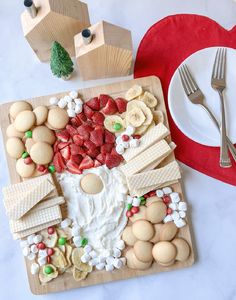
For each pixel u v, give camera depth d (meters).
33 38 0.60
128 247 0.62
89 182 0.62
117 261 0.60
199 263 0.63
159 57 0.66
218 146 0.63
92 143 0.62
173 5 0.66
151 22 0.66
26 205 0.60
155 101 0.63
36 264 0.62
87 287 0.62
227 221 0.63
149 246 0.61
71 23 0.58
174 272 0.63
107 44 0.56
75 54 0.63
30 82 0.66
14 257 0.63
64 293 0.62
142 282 0.62
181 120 0.63
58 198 0.61
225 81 0.64
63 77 0.64
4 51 0.66
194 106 0.64
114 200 0.62
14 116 0.63
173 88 0.62
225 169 0.64
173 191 0.62
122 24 0.66
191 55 0.63
